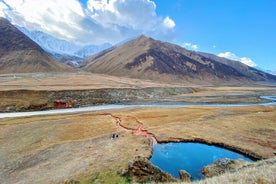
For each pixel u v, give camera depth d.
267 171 22.42
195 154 53.75
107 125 75.31
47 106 119.81
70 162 47.38
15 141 65.12
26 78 196.62
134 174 38.66
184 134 65.19
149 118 85.19
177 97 174.00
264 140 62.62
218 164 44.50
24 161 52.22
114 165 42.47
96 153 49.88
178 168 46.53
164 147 56.84
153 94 177.50
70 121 82.62
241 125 75.25
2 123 83.38
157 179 37.91
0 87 137.25
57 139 64.69
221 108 109.69
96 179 38.84
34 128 75.12
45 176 42.81
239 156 54.31
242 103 147.12
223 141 60.53
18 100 117.31
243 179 21.94
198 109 106.06
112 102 144.00
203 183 24.12
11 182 43.53
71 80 195.25
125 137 59.78
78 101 132.38
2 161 53.59
